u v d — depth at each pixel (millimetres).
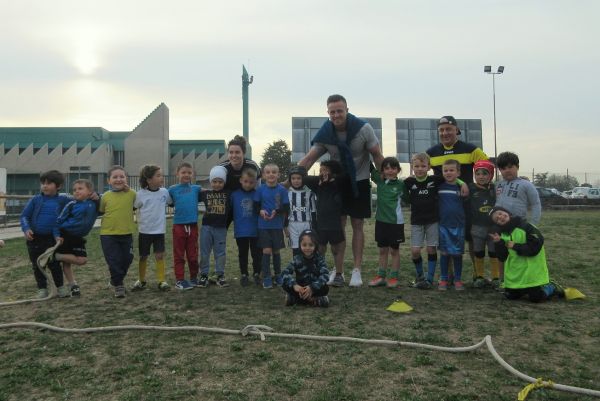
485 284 5422
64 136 56188
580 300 4602
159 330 3688
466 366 2879
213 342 3385
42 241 5039
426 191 5336
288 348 3232
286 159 61875
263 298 4867
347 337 3430
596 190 37000
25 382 2699
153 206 5414
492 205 5297
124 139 55906
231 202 5664
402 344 3248
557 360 2955
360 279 5500
